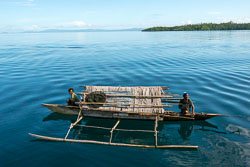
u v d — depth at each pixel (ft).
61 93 53.83
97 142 32.35
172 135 34.81
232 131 35.27
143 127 37.68
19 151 30.40
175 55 118.21
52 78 68.54
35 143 32.45
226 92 52.26
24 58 111.86
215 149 30.45
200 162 27.66
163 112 37.32
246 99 47.19
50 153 29.96
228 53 120.16
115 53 131.13
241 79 63.05
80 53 132.77
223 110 42.60
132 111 38.14
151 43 207.62
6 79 67.26
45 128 37.14
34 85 60.70
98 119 40.98
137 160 28.32
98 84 61.93
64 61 102.27
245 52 122.01
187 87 57.57
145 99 39.50
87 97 40.34
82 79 67.26
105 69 82.64
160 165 27.25
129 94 40.40
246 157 28.40
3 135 34.47
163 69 81.20
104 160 28.40
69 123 39.24
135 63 95.25
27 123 38.65
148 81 64.49
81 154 29.73
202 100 47.93
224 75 68.69
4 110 43.62
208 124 38.17
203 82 61.67
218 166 26.76
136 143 32.68
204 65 87.04
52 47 175.73
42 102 47.98
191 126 37.76
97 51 143.02
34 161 28.22
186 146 31.17
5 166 27.20
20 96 51.60
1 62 98.89
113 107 39.22
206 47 156.15
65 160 28.45
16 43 229.66
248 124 37.11
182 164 27.37
